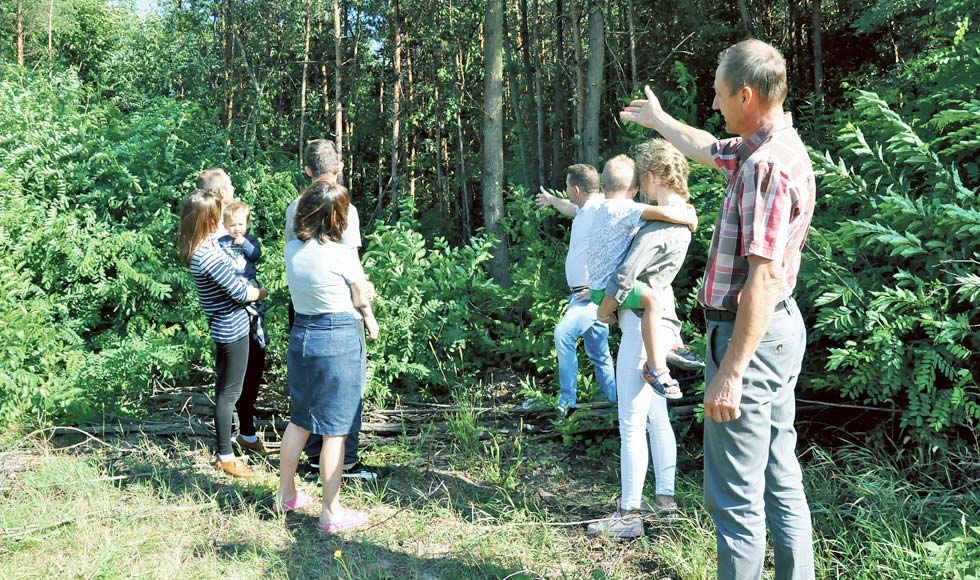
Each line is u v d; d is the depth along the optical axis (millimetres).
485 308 6070
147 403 5117
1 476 3887
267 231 7289
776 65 2283
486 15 7594
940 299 3686
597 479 4129
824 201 4543
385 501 3836
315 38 20688
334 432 3420
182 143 7402
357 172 20250
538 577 3053
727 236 2332
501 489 3943
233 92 19016
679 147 3107
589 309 4430
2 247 5703
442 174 17406
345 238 3977
